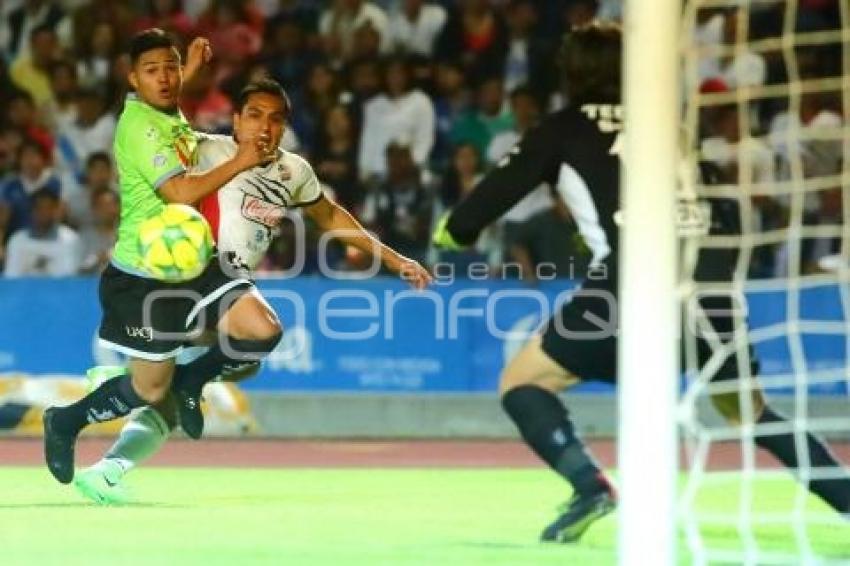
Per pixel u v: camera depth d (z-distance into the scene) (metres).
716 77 56.34
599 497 24.48
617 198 23.94
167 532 26.55
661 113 19.28
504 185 24.25
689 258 23.53
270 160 28.66
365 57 58.25
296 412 50.28
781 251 51.09
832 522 28.59
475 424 50.50
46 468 38.91
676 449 19.25
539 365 24.27
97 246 53.53
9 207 54.19
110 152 57.12
